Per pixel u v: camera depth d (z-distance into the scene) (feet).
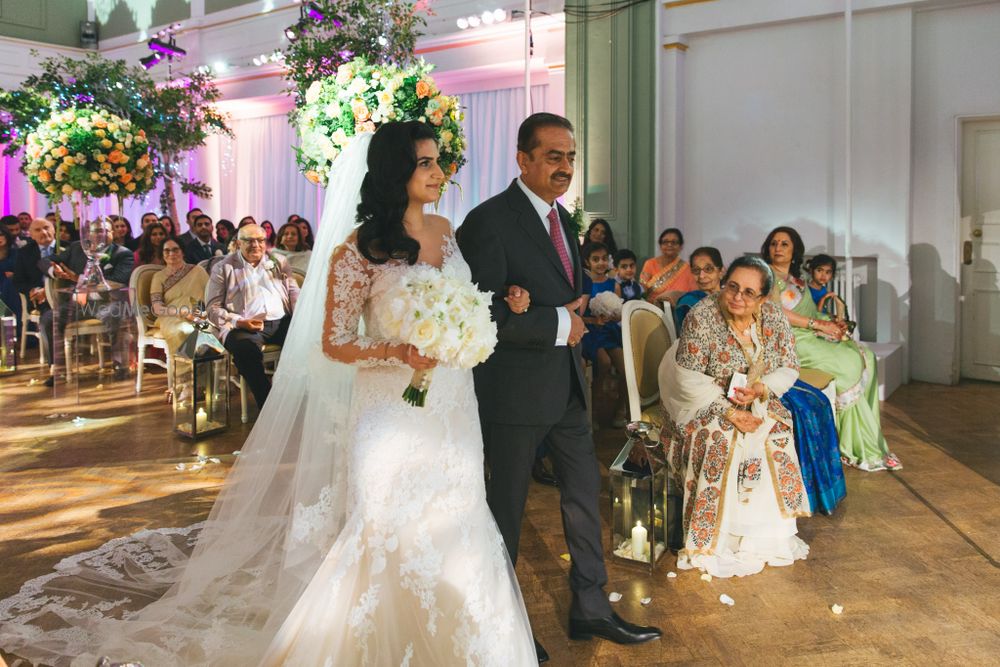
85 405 19.52
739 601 9.68
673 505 11.32
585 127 25.72
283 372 9.05
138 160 18.90
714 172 24.59
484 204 8.22
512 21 27.20
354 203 8.67
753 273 10.56
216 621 8.56
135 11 39.73
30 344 28.55
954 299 21.80
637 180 25.09
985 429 17.20
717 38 24.13
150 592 9.66
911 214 21.93
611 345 17.85
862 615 9.27
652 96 24.63
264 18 34.58
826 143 22.72
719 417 10.73
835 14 21.93
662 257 20.33
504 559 7.36
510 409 8.04
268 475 9.14
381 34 24.34
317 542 8.11
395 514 6.96
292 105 35.09
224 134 37.78
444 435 7.21
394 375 7.22
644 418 11.95
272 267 18.17
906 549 11.11
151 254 22.90
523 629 7.25
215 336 16.97
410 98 10.87
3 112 31.30
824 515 12.41
